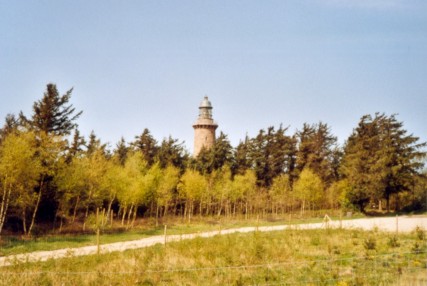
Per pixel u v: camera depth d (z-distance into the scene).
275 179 64.38
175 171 53.41
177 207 63.50
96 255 19.97
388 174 50.16
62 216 41.09
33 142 36.50
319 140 77.12
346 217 49.91
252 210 63.66
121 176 43.25
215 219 54.81
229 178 61.19
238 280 13.31
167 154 67.62
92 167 41.06
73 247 27.17
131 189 43.25
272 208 61.94
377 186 49.88
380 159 50.38
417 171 51.62
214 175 60.41
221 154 71.25
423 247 18.92
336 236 23.62
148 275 14.98
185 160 69.25
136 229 41.62
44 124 44.12
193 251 19.45
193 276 14.90
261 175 73.56
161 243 26.06
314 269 15.41
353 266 15.52
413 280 12.40
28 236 32.88
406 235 24.36
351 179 54.59
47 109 44.44
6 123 48.69
